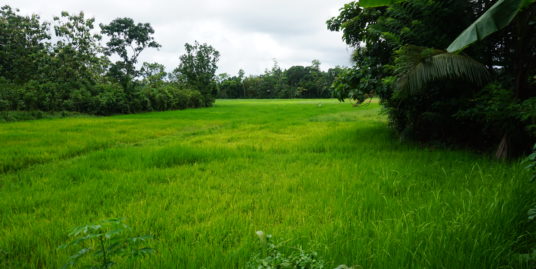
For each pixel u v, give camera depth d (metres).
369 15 8.56
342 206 3.70
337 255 2.45
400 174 4.91
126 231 3.08
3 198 4.44
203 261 2.51
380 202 3.75
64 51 35.91
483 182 4.27
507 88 5.95
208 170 5.89
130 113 30.98
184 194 4.45
